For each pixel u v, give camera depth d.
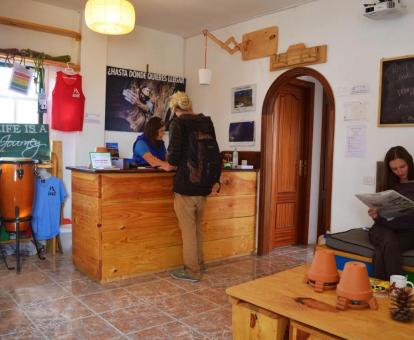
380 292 2.01
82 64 4.65
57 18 4.50
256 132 4.64
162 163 3.63
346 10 3.76
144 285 3.32
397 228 2.89
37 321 2.58
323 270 2.01
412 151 3.31
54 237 4.09
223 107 5.07
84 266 3.54
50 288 3.18
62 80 4.46
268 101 4.49
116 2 3.21
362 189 3.63
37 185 4.02
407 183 3.07
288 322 1.84
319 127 5.27
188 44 5.62
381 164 3.43
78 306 2.84
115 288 3.23
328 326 1.61
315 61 3.98
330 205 3.85
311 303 1.84
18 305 2.83
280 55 4.29
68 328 2.49
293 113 5.07
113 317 2.68
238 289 2.02
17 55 4.16
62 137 4.59
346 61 3.75
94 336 2.40
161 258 3.68
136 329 2.51
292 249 4.91
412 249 2.86
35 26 4.28
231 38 4.80
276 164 4.93
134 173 3.42
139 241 3.52
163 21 4.96
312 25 4.05
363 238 3.10
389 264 2.72
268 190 4.55
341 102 3.78
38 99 4.33
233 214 4.31
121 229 3.40
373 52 3.56
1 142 4.01
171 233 3.73
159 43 5.39
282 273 2.29
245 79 4.77
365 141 3.61
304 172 5.23
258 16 4.61
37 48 4.40
